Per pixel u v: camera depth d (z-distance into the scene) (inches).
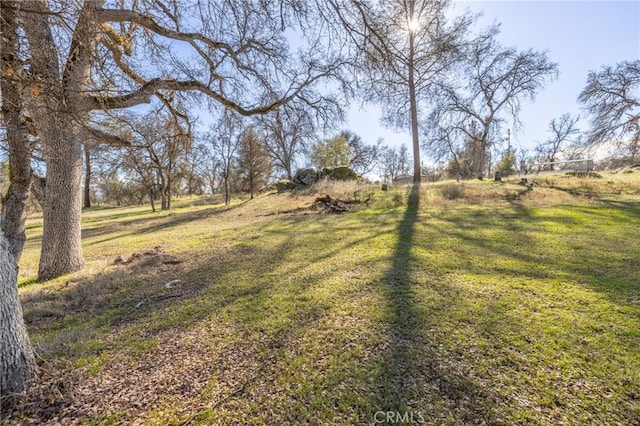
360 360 98.1
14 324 88.5
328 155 1218.0
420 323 120.0
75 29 113.7
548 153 1408.7
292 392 85.0
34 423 76.4
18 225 162.9
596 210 346.3
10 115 133.2
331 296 152.5
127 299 166.2
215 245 297.0
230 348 110.1
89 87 148.0
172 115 313.9
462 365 93.1
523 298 139.5
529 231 272.4
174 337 120.3
